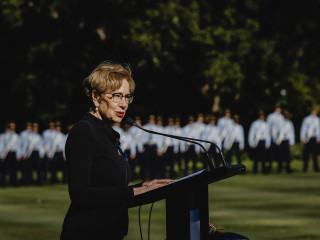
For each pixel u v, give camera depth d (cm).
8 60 4769
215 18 4678
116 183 551
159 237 1496
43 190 2944
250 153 5041
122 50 4453
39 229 1633
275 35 5159
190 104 5634
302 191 2538
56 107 4719
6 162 3372
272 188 2672
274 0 5131
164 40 4284
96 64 589
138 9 4353
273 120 3716
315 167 3759
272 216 1814
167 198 549
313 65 5581
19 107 5219
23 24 4416
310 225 1647
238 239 610
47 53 4462
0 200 2409
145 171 3841
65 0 4359
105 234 543
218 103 5291
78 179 527
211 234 623
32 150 3444
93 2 4362
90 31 4478
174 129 3931
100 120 564
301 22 5359
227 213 1880
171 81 5350
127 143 3722
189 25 4297
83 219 541
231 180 3112
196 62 4675
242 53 4584
